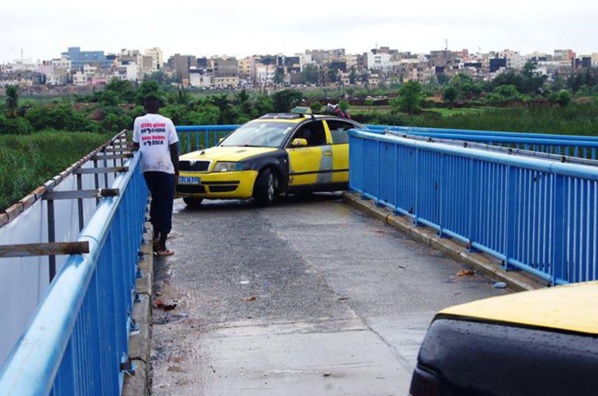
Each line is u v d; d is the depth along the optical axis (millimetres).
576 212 7637
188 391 6188
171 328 7812
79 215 8773
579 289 3170
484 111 42594
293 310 8359
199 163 15820
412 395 2879
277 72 182375
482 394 2664
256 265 10500
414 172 12664
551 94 63906
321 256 11008
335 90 121812
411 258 10750
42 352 2273
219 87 177250
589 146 13719
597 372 2461
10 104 40188
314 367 6668
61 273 3211
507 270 9164
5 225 5566
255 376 6492
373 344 7215
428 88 87688
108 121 39031
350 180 16781
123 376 5805
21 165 14680
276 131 16859
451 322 2871
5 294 5402
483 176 9875
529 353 2607
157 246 11148
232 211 15562
